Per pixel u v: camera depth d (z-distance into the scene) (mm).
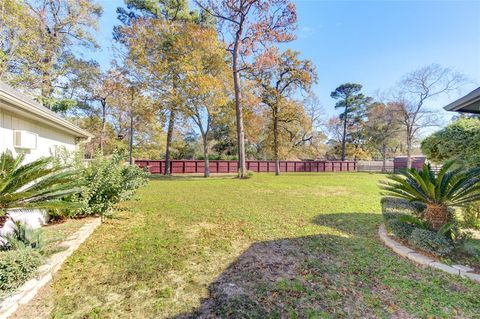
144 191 8938
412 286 2438
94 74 14984
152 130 18828
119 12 16016
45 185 2471
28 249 2402
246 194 8414
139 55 13844
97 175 4527
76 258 3072
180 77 14359
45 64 10867
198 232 4203
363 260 3066
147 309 2088
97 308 2098
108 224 4621
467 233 3389
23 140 3615
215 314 2020
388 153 29953
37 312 2041
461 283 2486
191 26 14039
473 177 3055
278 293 2322
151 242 3680
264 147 23422
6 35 9055
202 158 23141
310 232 4242
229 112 16484
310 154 25766
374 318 1959
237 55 14516
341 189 9820
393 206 4281
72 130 5422
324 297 2254
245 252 3334
